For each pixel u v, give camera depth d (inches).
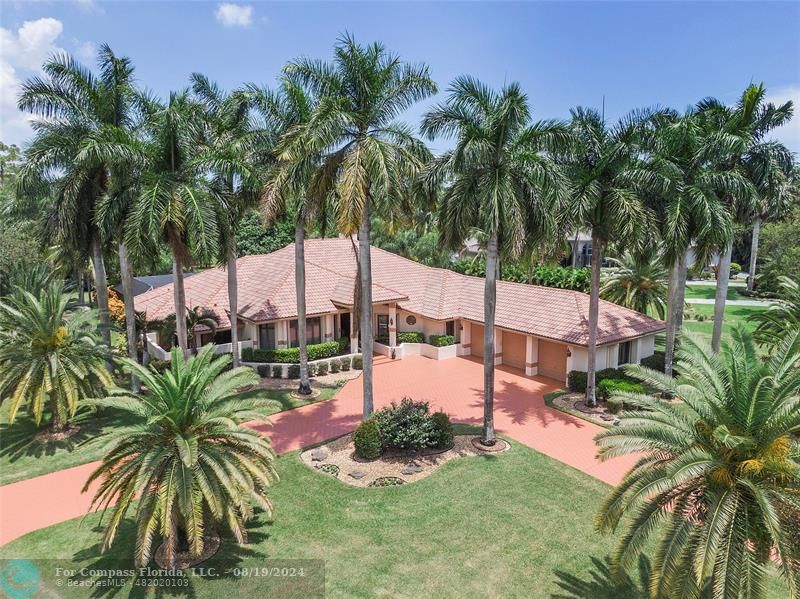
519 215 663.8
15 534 524.7
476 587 440.5
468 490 602.9
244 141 860.6
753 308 1861.5
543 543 501.7
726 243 828.6
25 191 826.2
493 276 698.2
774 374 388.5
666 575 342.0
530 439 757.9
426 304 1239.5
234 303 972.6
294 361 1079.6
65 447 721.0
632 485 382.0
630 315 1052.5
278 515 549.0
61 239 842.8
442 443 711.1
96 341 804.6
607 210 789.2
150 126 820.6
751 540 338.6
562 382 1028.5
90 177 839.7
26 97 785.6
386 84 717.3
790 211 1886.1
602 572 460.4
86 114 821.2
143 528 409.4
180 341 873.5
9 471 659.4
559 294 1114.1
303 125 709.3
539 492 599.5
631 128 807.7
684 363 448.8
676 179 797.2
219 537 506.6
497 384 1021.8
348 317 1269.7
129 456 454.6
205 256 763.4
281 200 767.7
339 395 961.5
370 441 681.6
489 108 674.2
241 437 453.4
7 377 691.4
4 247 1311.5
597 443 414.9
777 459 339.6
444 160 717.9
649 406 421.1
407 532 519.5
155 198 741.9
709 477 364.5
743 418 366.0
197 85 933.8
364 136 700.0
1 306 733.9
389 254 1457.9
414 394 969.5
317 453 701.3
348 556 480.4
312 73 721.0
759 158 893.8
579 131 783.1
